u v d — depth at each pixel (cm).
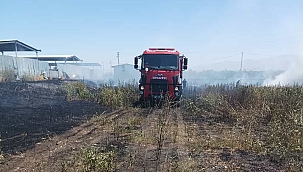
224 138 518
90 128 616
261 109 770
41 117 729
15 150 434
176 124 691
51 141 493
